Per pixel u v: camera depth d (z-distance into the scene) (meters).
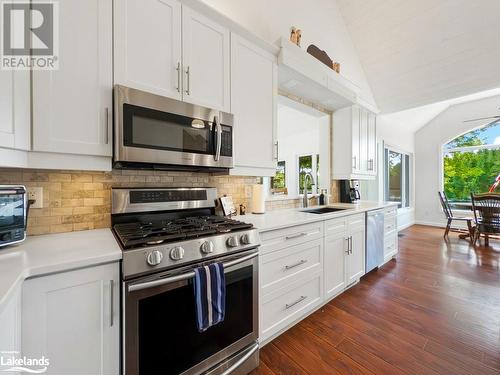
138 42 1.23
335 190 3.38
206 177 1.89
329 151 3.24
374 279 2.77
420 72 3.17
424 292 2.43
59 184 1.29
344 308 2.12
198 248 1.14
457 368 1.41
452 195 5.98
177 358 1.10
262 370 1.41
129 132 1.18
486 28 2.54
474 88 3.16
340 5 2.96
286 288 1.72
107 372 0.94
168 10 1.34
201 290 1.11
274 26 2.25
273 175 1.99
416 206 6.55
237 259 1.29
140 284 0.97
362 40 3.17
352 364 1.46
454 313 2.02
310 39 2.62
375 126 3.62
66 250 0.97
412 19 2.76
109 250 0.97
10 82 0.89
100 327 0.92
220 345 1.27
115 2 1.17
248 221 1.75
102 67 1.13
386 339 1.69
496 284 2.60
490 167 5.39
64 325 0.85
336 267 2.25
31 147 0.96
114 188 1.43
